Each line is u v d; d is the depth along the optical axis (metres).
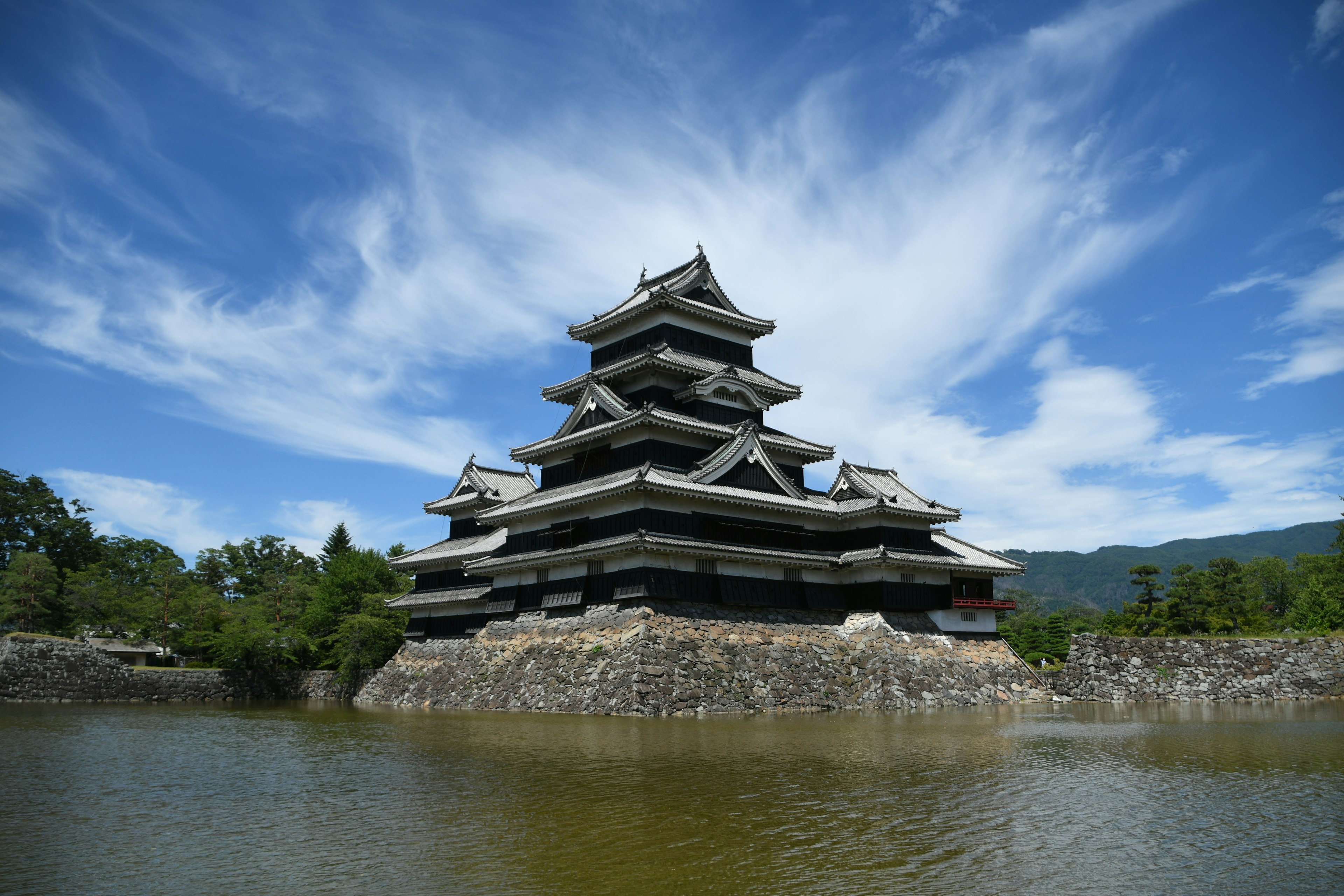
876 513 54.72
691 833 17.62
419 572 69.06
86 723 42.66
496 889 14.20
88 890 14.10
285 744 32.41
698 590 48.31
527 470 73.81
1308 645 54.44
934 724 37.62
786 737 32.34
